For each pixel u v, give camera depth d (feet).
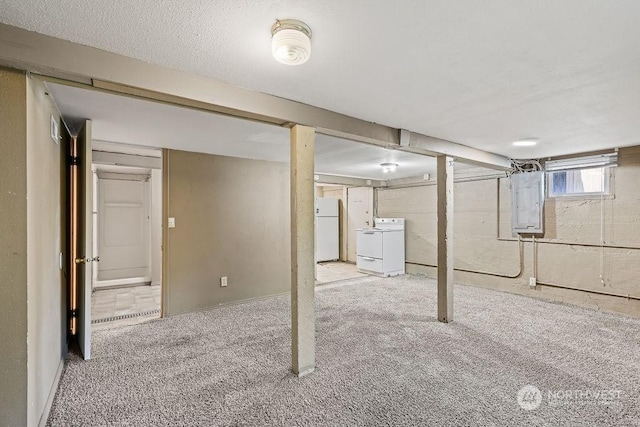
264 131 9.96
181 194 12.80
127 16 4.21
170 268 12.43
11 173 4.73
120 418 6.01
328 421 5.90
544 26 4.47
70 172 9.35
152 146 12.16
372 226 24.03
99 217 18.69
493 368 7.88
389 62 5.57
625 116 8.52
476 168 17.13
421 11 4.12
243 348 9.18
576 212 13.70
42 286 5.78
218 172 13.74
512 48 5.08
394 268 20.77
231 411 6.22
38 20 4.31
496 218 16.42
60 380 7.36
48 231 6.37
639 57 5.35
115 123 9.02
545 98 7.26
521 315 12.08
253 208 14.74
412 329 10.60
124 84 5.29
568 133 10.30
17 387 4.75
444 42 4.91
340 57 5.38
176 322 11.51
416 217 20.90
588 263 13.37
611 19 4.28
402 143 9.70
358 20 4.32
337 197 27.84
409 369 7.84
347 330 10.53
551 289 14.46
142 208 19.95
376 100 7.39
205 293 13.30
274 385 7.14
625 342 9.48
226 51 5.16
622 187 12.47
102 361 8.35
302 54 4.51
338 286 17.35
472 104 7.65
